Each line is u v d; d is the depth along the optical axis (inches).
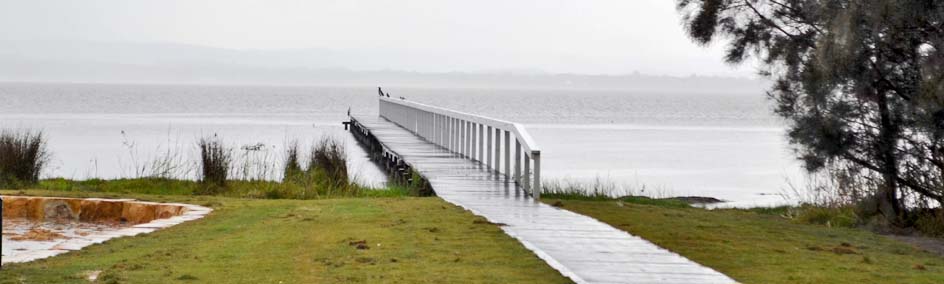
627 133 3312.0
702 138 3070.9
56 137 2506.2
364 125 2244.1
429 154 1368.1
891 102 810.8
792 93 865.5
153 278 484.4
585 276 498.9
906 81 800.9
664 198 1275.8
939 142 792.3
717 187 1541.6
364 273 496.7
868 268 564.7
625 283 481.4
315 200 906.1
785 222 858.1
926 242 753.0
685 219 820.6
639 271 516.4
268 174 1312.7
